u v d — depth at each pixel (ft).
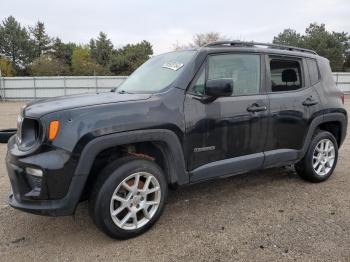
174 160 11.67
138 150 12.07
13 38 196.13
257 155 13.84
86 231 11.76
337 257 10.00
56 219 12.67
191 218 12.59
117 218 10.84
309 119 15.43
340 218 12.52
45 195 9.99
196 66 12.44
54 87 106.52
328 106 16.24
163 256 10.19
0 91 106.52
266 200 14.26
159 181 11.46
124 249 10.60
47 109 10.43
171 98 11.70
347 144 25.59
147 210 11.48
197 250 10.48
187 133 11.86
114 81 106.73
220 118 12.57
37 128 10.37
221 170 12.87
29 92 106.93
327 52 167.53
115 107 10.64
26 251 10.57
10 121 45.11
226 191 15.31
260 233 11.46
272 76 14.51
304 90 15.52
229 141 12.94
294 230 11.63
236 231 11.60
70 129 9.98
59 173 9.87
